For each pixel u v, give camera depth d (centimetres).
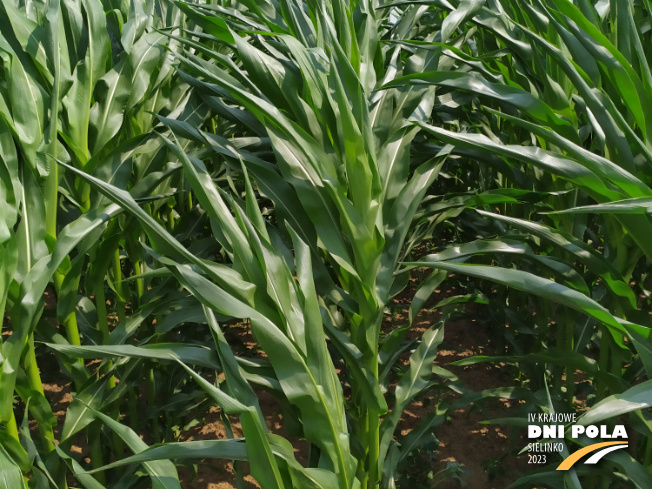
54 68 209
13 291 190
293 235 176
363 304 206
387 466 237
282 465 158
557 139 181
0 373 174
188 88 295
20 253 195
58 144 220
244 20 264
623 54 216
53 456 205
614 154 203
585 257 210
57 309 214
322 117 208
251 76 224
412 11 304
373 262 198
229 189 322
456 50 245
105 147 250
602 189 179
